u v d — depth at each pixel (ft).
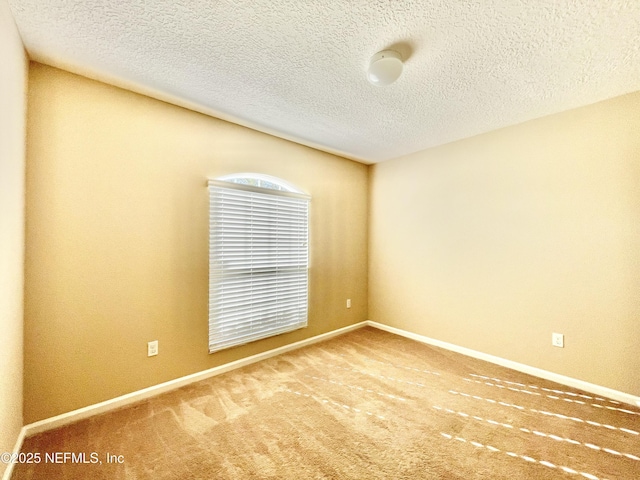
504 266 8.50
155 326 6.81
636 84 6.16
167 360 6.99
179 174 7.20
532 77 5.93
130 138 6.47
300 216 10.11
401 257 11.47
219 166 7.94
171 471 4.51
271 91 6.54
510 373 7.97
